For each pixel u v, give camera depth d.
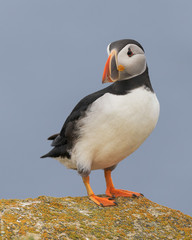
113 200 7.78
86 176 7.82
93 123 7.47
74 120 7.75
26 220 6.08
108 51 7.52
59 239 5.83
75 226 6.32
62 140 8.20
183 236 6.86
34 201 6.98
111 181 8.41
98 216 6.96
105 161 7.95
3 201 6.77
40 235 5.79
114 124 7.37
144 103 7.41
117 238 6.34
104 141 7.54
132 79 7.48
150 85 7.71
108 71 7.33
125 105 7.33
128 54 7.34
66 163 8.38
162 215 7.42
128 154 8.02
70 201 7.45
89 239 6.07
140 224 7.00
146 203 7.87
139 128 7.49
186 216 7.53
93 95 7.82
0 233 5.61
